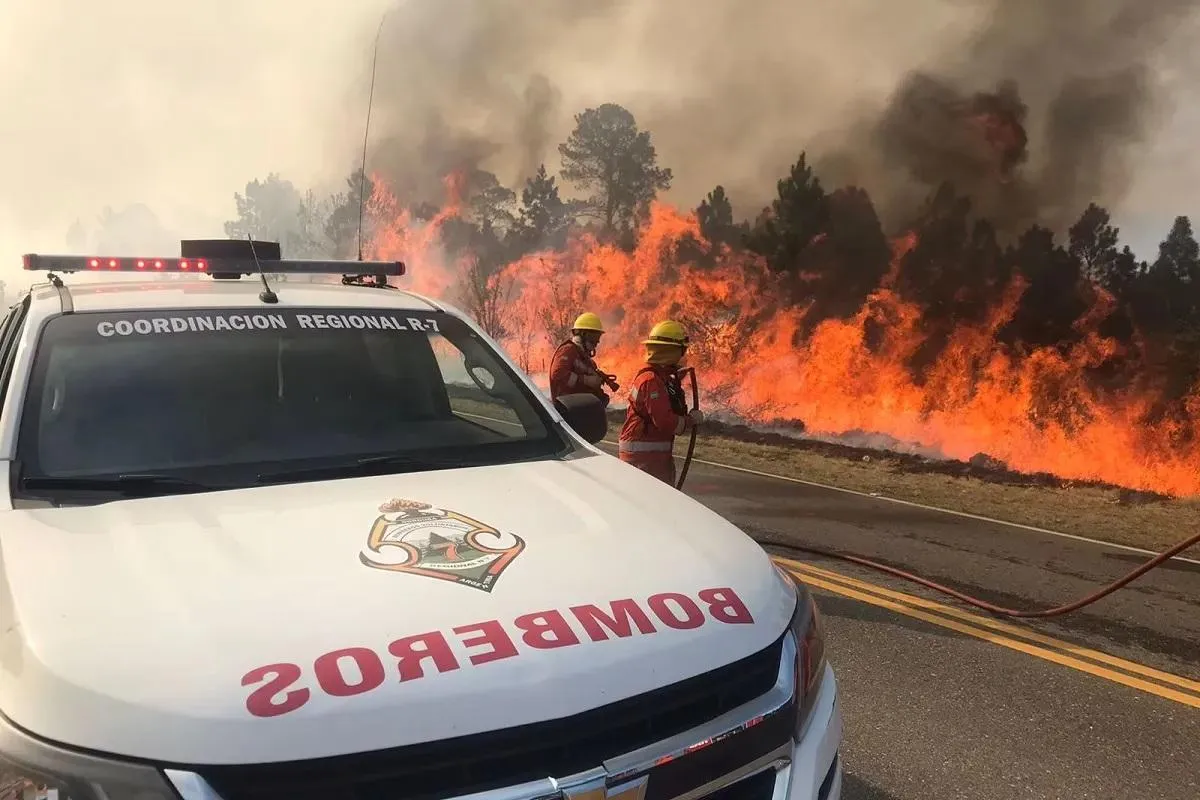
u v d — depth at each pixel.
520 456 2.52
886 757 3.23
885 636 4.50
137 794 1.20
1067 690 3.87
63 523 1.82
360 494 2.06
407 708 1.31
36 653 1.35
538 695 1.39
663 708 1.50
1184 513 8.90
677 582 1.75
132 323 2.50
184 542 1.74
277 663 1.35
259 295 2.80
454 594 1.57
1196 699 3.81
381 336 2.79
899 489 9.53
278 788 1.23
